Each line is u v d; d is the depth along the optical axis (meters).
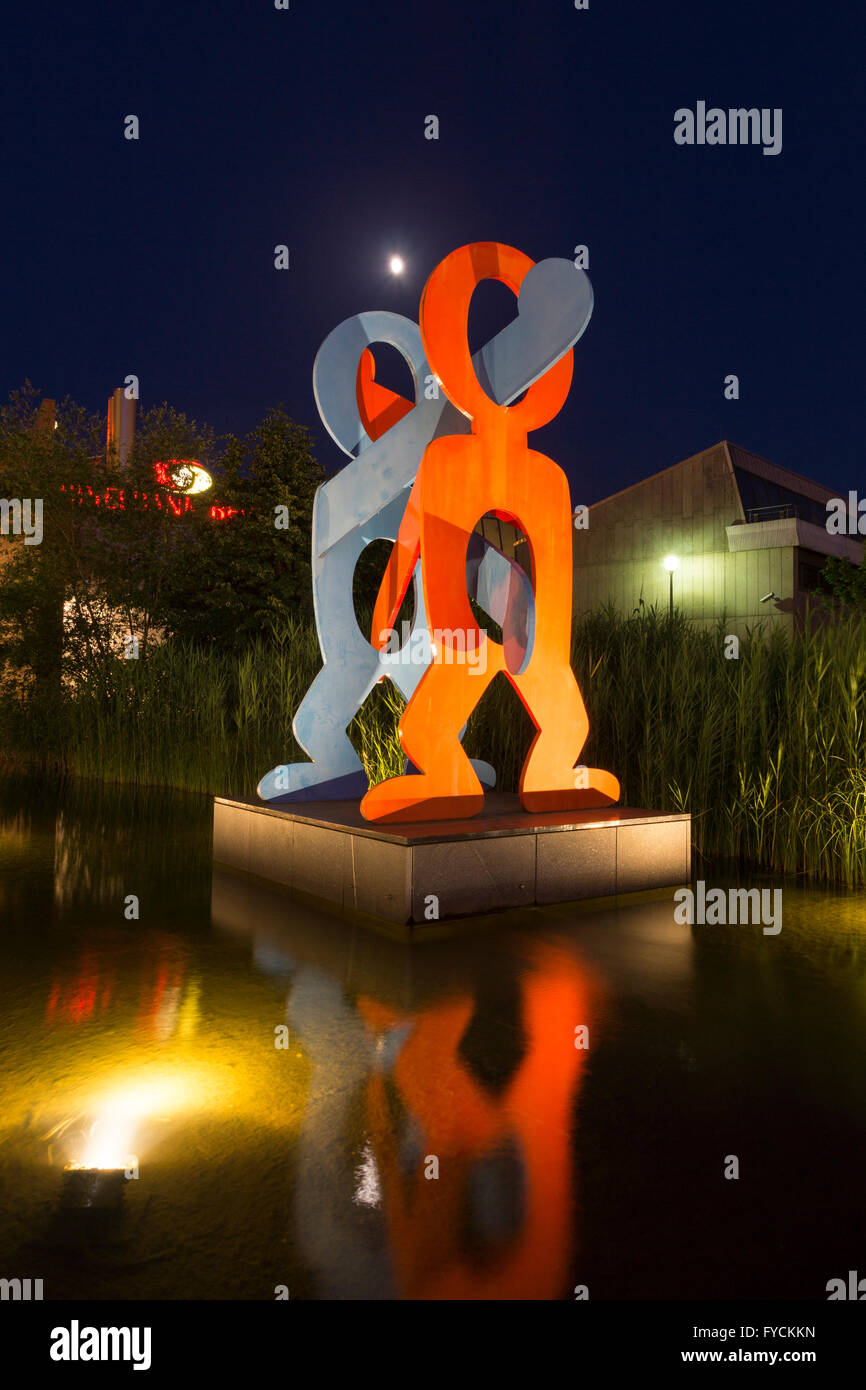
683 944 4.52
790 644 7.49
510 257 5.91
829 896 5.67
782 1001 3.66
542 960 4.22
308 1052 3.09
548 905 5.34
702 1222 2.06
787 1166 2.33
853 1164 2.34
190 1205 2.10
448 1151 2.38
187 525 16.66
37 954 4.33
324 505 6.35
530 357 5.69
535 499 5.94
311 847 5.62
